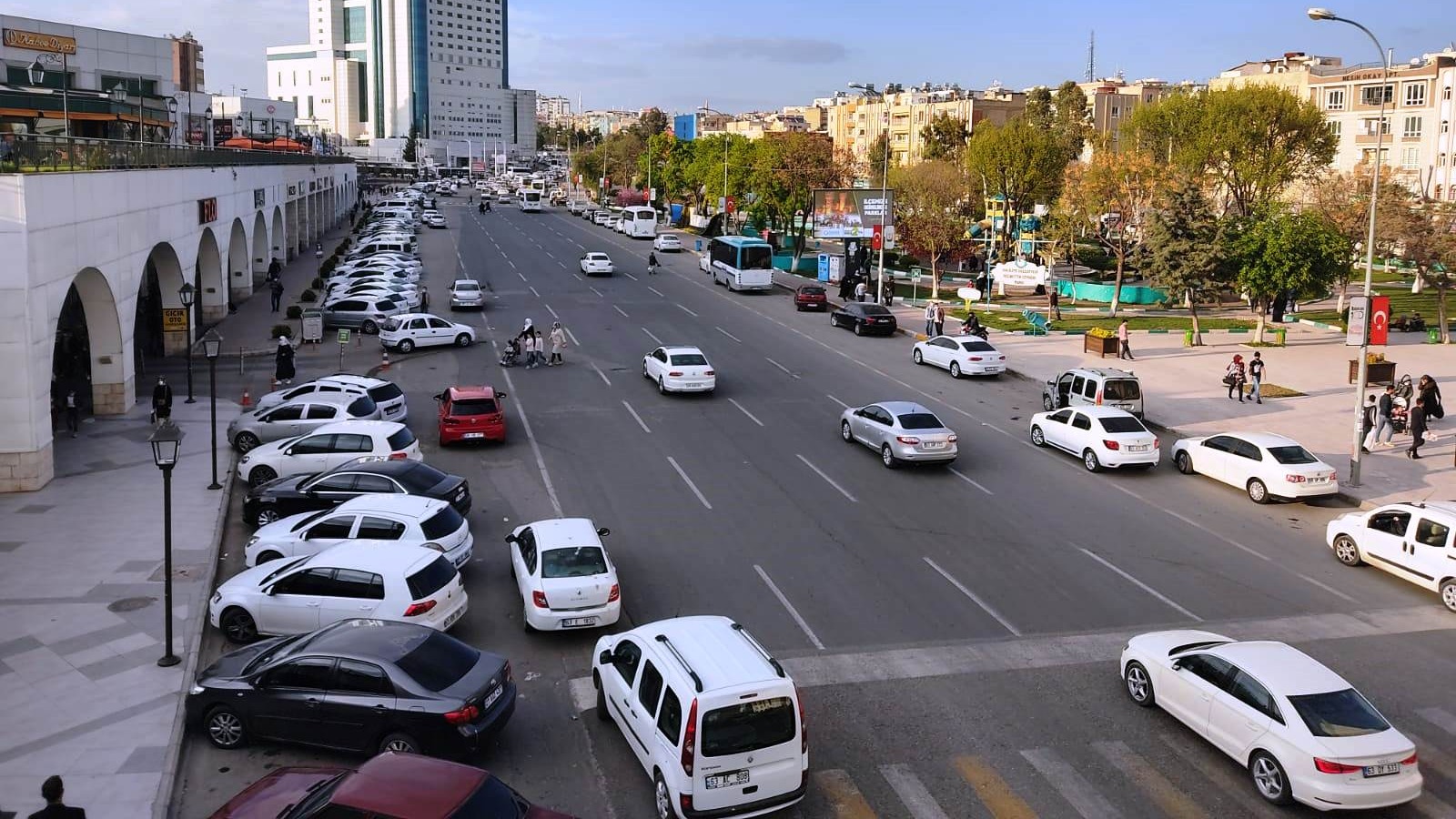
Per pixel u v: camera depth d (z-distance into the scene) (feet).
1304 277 138.82
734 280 195.00
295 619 52.70
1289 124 204.64
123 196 94.68
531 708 47.75
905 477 85.30
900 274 242.17
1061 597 61.36
